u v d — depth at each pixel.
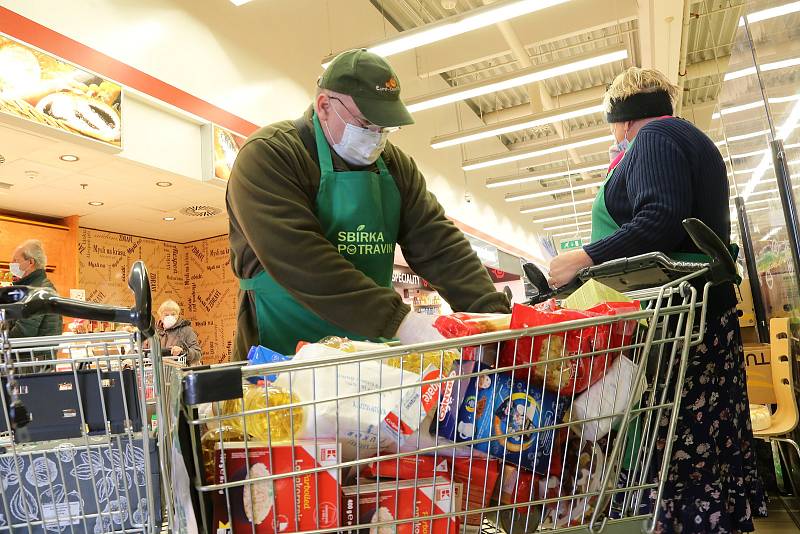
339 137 1.34
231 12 6.78
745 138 3.68
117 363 0.86
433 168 11.62
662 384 0.92
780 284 3.10
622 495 0.94
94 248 8.00
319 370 0.80
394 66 9.85
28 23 4.48
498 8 5.89
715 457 1.30
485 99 12.95
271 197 1.20
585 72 11.70
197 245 9.24
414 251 1.56
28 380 0.80
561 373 0.83
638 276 1.11
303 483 0.74
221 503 0.73
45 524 0.83
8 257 6.70
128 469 0.86
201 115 6.08
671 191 1.42
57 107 4.58
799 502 2.83
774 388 2.92
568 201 15.92
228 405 0.79
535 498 0.85
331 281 1.10
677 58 9.27
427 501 0.79
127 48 5.39
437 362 0.87
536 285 1.33
